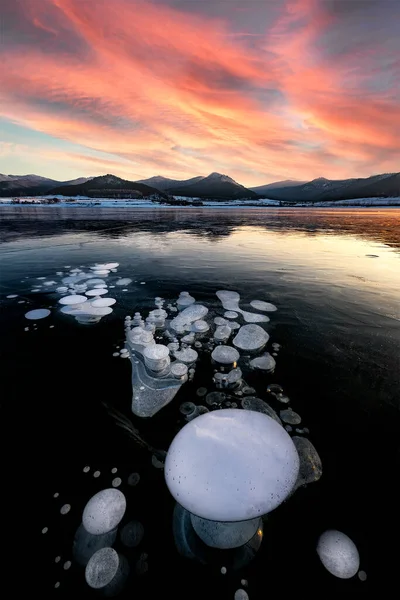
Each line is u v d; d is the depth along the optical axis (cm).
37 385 199
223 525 109
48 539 107
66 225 1214
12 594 92
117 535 108
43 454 144
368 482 130
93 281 448
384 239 928
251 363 225
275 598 91
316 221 1628
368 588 94
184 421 166
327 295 391
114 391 193
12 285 423
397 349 249
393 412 173
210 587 93
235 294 395
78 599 90
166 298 378
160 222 1420
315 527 111
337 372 214
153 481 130
